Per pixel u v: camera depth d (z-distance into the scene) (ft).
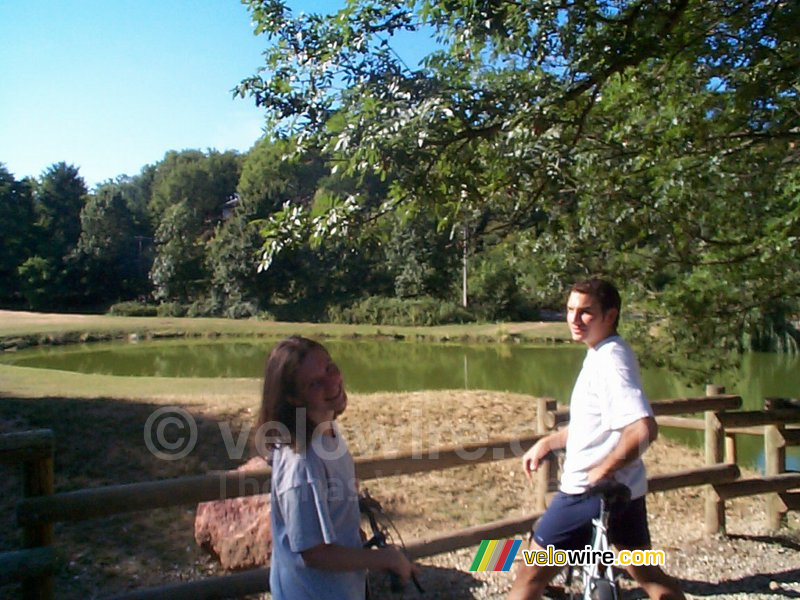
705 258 24.72
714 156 21.95
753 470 29.40
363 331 141.08
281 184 181.57
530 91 17.31
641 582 11.94
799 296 24.49
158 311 188.55
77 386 43.70
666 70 21.62
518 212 21.33
